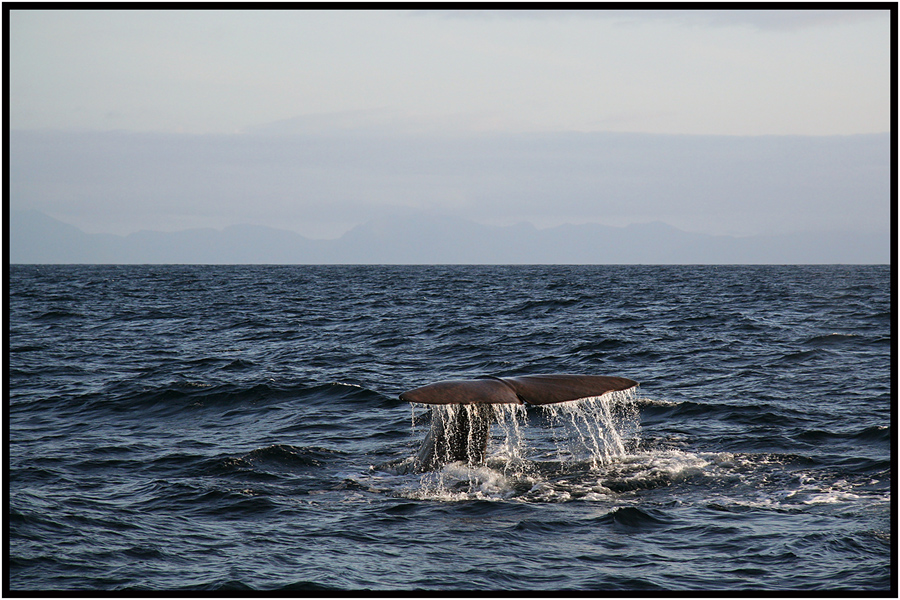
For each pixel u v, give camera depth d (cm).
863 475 3712
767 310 14125
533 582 2523
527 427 4781
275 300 19862
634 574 2581
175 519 3181
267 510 3297
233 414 5594
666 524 3062
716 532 2956
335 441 4697
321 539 2931
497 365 8038
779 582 2497
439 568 2634
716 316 12900
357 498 3462
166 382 6894
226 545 2862
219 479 3794
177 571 2612
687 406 5441
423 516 3188
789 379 6731
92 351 9400
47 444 4619
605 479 3662
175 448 4519
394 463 4050
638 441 4484
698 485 3584
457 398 2855
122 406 5869
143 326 12738
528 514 3189
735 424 4941
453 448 3812
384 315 14512
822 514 3138
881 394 5962
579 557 2731
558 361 8206
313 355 8962
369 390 6284
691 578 2542
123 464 4128
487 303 17650
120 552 2780
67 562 2675
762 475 3731
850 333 9825
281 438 4803
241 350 9531
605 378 3127
